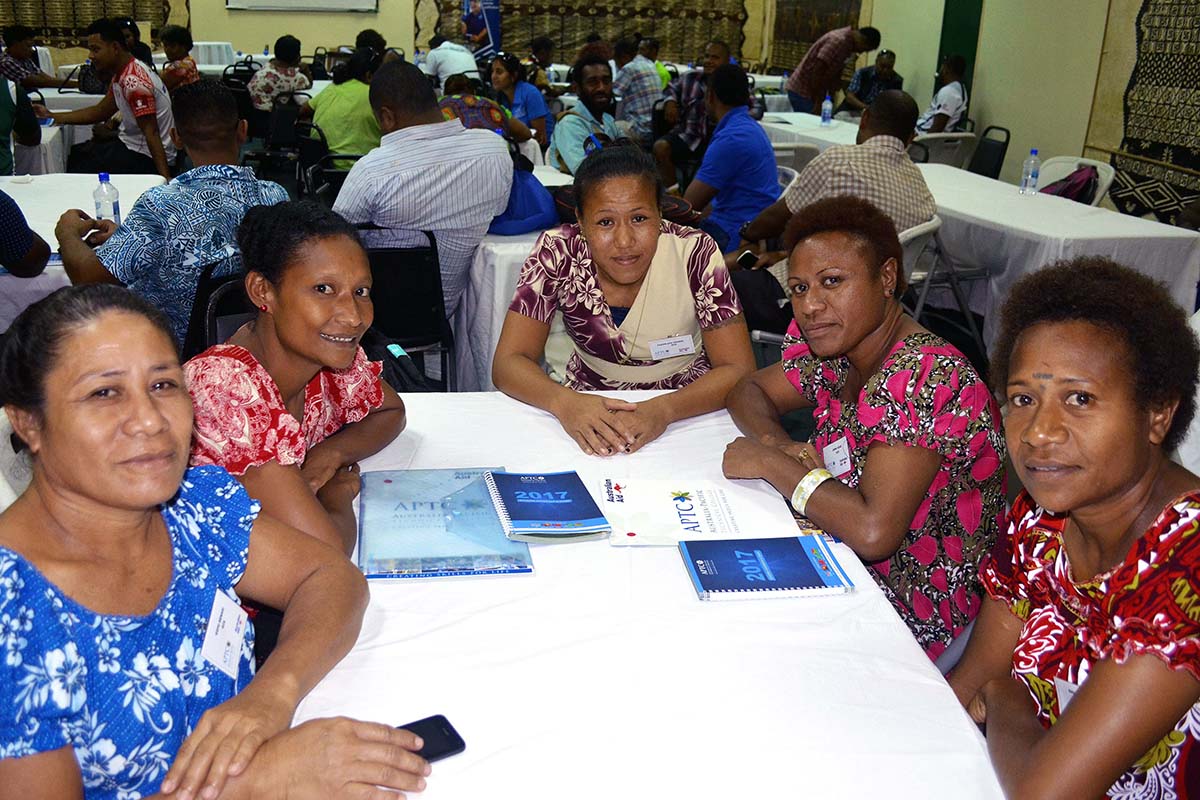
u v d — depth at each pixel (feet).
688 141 24.13
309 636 3.80
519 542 4.85
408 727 3.49
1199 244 12.75
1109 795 3.75
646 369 7.64
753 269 12.02
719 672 3.89
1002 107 26.02
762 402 6.62
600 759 3.38
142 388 3.24
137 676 3.34
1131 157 21.35
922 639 5.46
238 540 4.02
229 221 8.93
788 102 30.19
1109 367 3.39
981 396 5.15
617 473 5.86
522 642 4.05
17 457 4.64
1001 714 3.84
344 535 4.82
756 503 5.45
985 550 5.52
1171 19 19.90
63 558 3.28
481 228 11.43
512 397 6.98
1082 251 12.44
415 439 6.20
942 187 15.83
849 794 3.27
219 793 3.22
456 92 19.19
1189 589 3.24
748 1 38.91
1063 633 3.88
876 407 5.14
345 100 20.30
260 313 5.24
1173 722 3.30
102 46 20.49
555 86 29.68
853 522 5.03
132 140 19.66
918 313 13.48
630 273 7.12
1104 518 3.61
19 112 16.70
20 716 2.94
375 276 9.90
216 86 10.10
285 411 4.77
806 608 4.39
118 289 3.34
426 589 4.41
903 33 31.04
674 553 4.85
